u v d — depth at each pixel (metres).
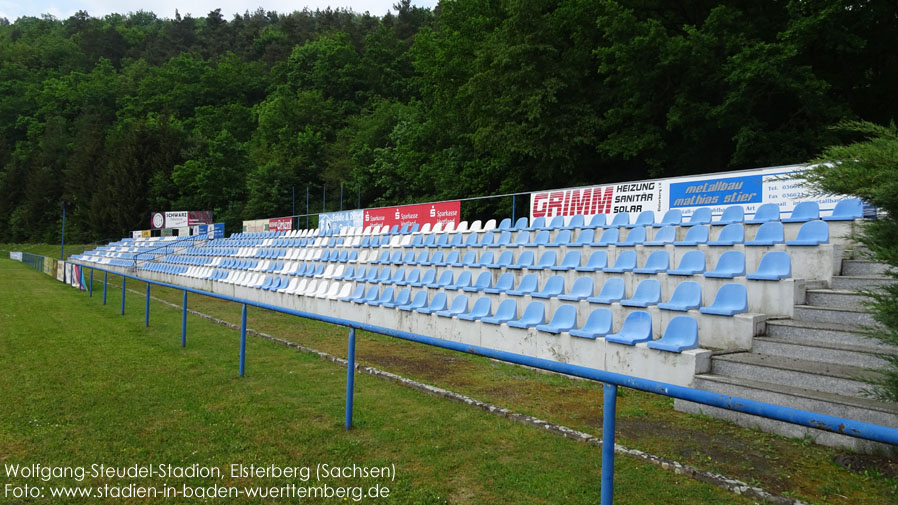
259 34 105.38
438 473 3.98
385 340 9.81
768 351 5.89
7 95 82.19
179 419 5.21
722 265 7.74
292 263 17.91
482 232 13.95
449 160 28.59
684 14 20.53
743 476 3.87
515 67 19.80
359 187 39.16
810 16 15.70
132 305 14.91
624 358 6.49
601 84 20.47
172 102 73.44
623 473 3.94
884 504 3.44
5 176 66.19
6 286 20.38
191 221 43.66
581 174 21.33
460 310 9.94
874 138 3.47
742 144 16.38
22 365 7.44
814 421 2.09
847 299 6.22
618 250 9.73
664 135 19.08
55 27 126.62
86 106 76.69
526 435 4.77
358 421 5.11
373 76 62.62
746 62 15.62
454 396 5.89
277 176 45.31
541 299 9.02
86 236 54.62
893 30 17.31
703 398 2.42
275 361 7.83
